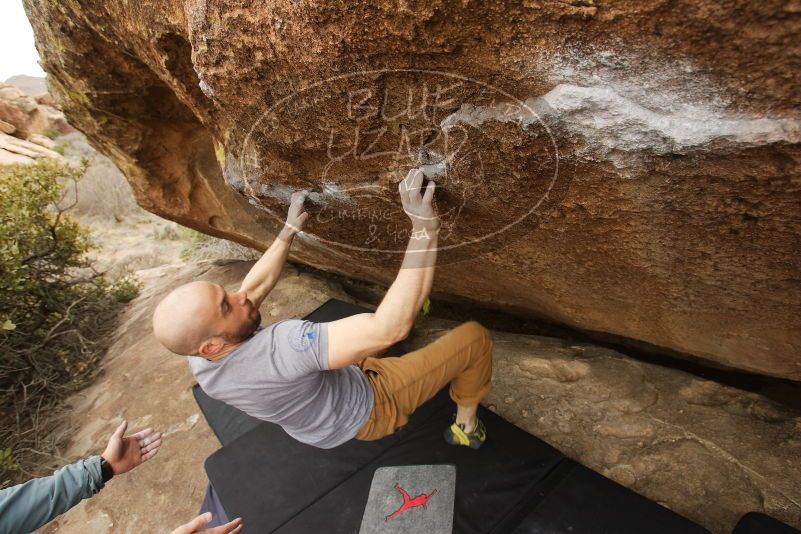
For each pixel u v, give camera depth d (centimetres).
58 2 172
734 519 162
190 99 164
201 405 256
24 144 1176
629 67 84
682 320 168
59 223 439
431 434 204
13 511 132
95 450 270
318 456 206
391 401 163
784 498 161
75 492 142
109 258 686
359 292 378
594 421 205
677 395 206
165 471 235
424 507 178
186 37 137
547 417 212
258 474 203
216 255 594
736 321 153
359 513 182
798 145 83
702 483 173
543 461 184
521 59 90
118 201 847
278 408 137
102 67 205
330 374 149
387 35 92
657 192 108
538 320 290
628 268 147
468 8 83
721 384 206
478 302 288
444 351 167
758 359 169
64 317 383
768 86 78
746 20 70
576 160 107
